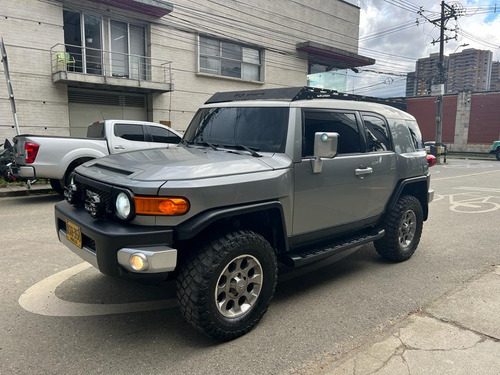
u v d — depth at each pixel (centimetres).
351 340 303
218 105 418
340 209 387
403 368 262
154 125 960
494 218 760
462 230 664
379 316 344
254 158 329
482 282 419
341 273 452
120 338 302
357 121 417
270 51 1906
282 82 1978
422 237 618
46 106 1283
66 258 481
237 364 270
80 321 327
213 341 299
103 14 1378
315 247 384
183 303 283
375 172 423
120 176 292
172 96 1572
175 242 278
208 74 1655
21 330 311
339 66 2375
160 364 269
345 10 2283
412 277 439
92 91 1414
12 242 546
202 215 277
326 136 323
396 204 466
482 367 264
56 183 899
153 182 270
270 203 314
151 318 334
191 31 1590
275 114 360
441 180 1407
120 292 385
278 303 370
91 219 296
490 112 3303
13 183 1051
